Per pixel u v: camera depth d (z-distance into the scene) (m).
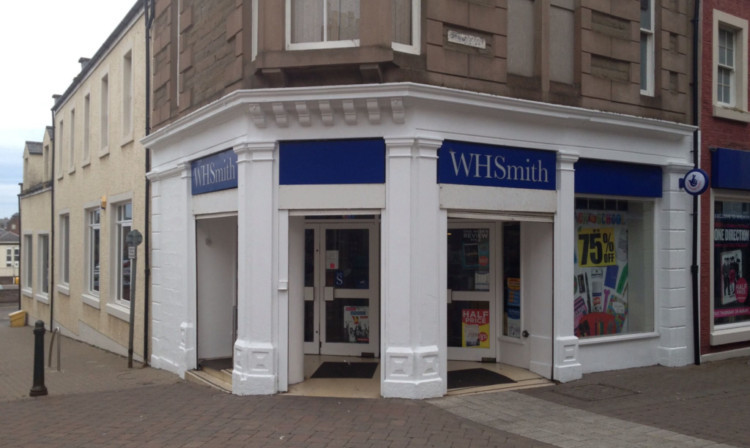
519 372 9.63
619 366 10.38
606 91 10.02
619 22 10.26
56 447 6.55
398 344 8.19
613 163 10.27
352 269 10.84
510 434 6.82
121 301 15.41
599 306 10.41
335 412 7.61
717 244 11.94
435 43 8.41
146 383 10.27
